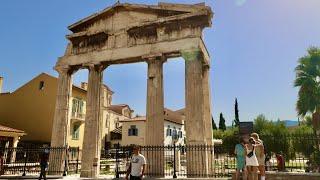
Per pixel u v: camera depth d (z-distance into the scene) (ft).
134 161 37.06
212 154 65.67
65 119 75.72
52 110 127.54
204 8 65.05
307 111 85.61
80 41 79.46
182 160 125.39
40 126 127.54
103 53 74.74
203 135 60.44
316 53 88.22
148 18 71.61
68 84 78.79
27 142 123.44
